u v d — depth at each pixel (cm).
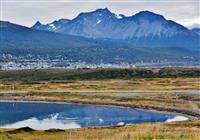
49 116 15100
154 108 16150
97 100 19262
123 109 16750
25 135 7206
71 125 12619
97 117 14525
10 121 13862
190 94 19800
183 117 13938
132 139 5228
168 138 5125
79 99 19850
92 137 6028
